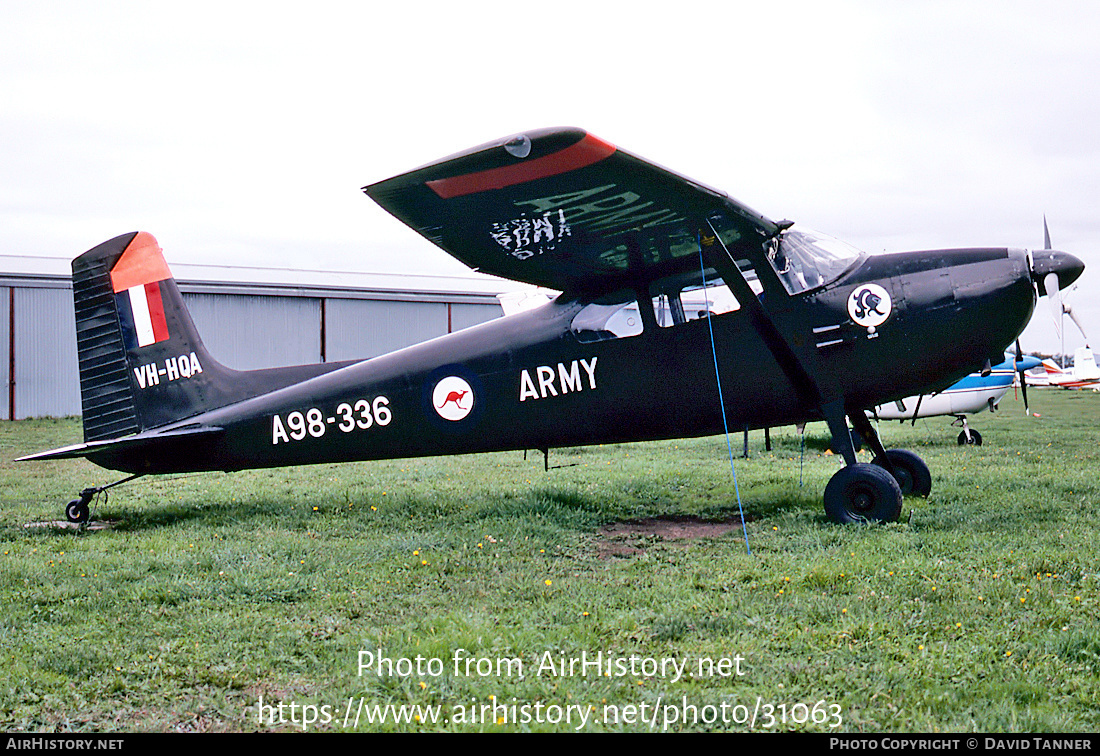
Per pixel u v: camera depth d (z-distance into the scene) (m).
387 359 7.57
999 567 4.86
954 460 10.76
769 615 4.13
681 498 8.12
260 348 27.75
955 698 3.16
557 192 5.37
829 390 6.51
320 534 6.61
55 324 25.95
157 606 4.64
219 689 3.46
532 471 10.88
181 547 6.21
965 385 13.76
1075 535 5.68
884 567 4.90
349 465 12.24
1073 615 3.99
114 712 3.26
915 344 6.41
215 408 7.93
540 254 6.38
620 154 5.00
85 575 5.36
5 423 23.28
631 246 6.34
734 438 15.30
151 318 8.08
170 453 7.95
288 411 7.68
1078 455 11.35
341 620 4.29
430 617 4.27
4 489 9.83
